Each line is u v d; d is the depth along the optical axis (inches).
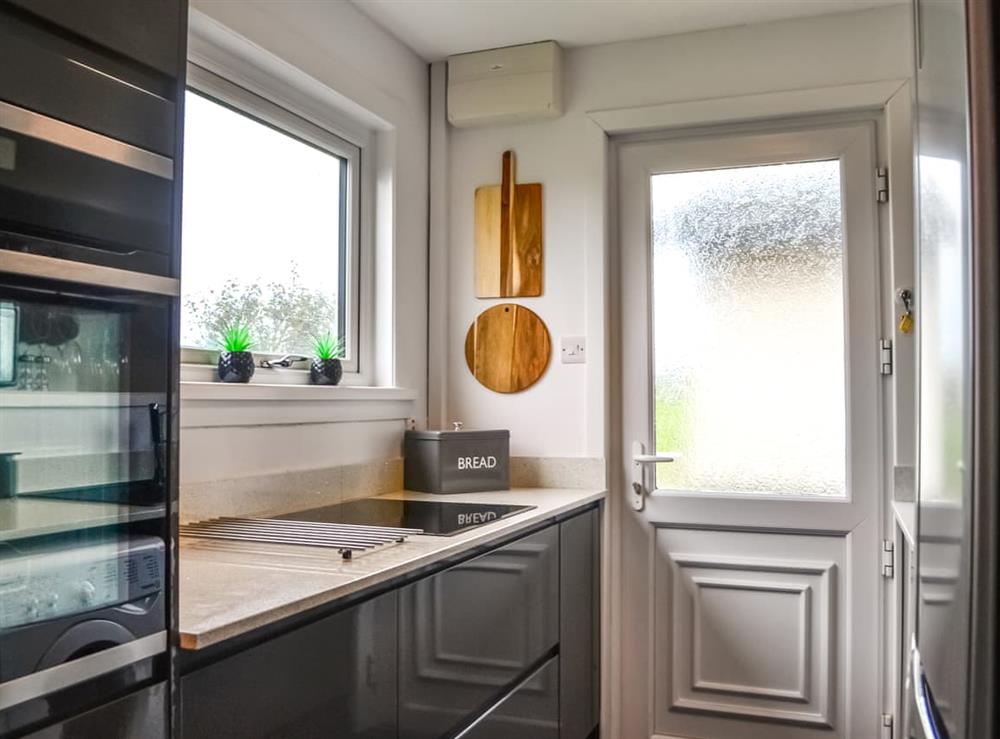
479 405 114.2
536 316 112.3
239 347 79.5
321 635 52.2
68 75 36.6
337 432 93.7
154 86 41.4
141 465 40.5
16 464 34.9
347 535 68.7
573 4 98.2
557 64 109.2
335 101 95.6
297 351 94.1
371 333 105.7
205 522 74.2
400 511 85.5
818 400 104.4
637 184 111.3
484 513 83.9
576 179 110.9
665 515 109.2
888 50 99.6
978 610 28.7
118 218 39.0
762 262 106.9
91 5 37.8
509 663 79.7
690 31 106.3
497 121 112.7
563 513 93.5
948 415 34.1
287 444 85.5
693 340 109.4
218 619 44.1
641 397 110.4
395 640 60.4
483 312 114.3
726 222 108.6
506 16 101.2
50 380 36.2
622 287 111.6
